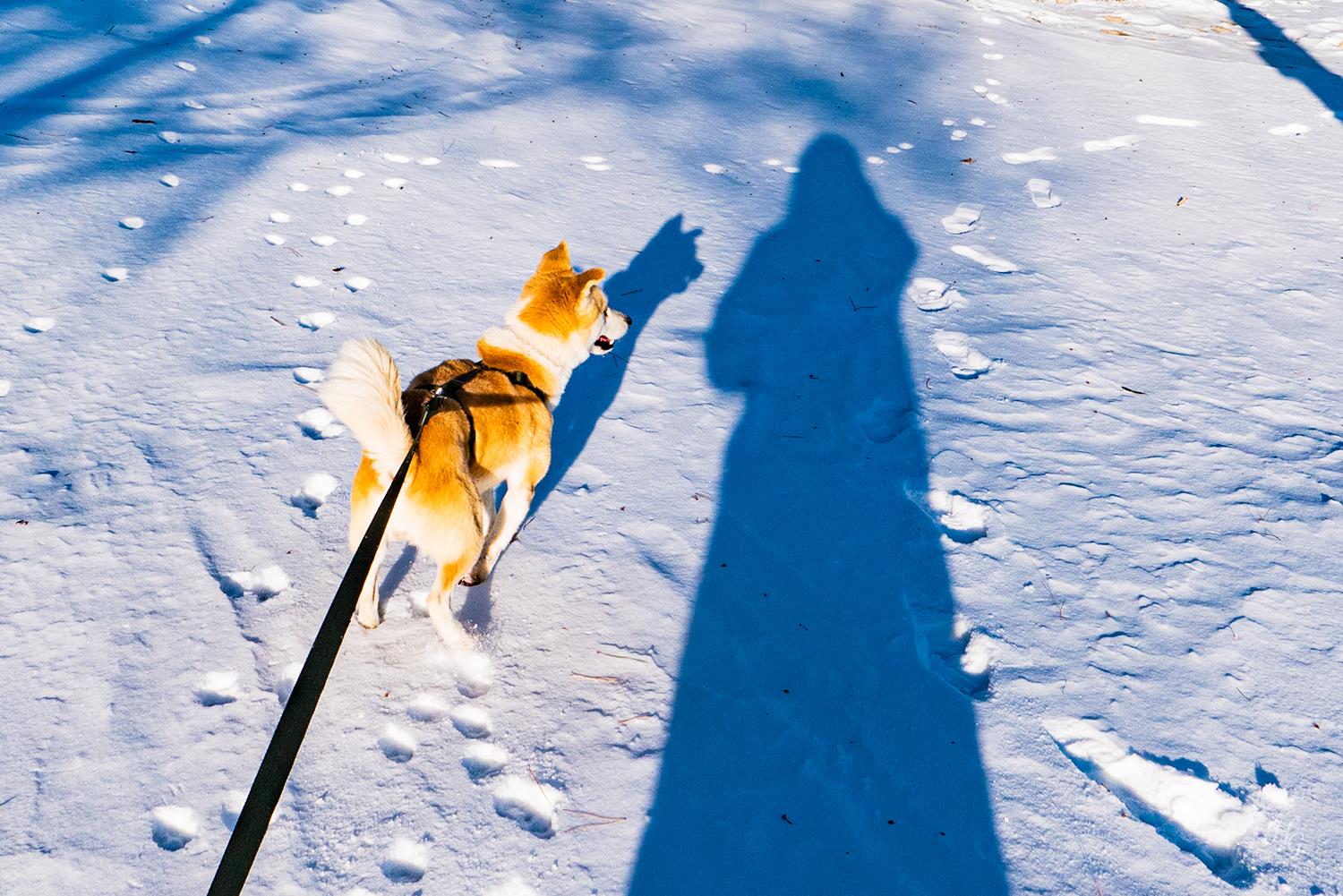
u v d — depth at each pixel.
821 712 2.48
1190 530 3.24
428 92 7.46
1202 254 5.60
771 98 8.30
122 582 2.63
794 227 5.76
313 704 1.44
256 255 4.64
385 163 5.96
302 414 3.52
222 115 6.31
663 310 4.71
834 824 2.17
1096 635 2.77
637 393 4.00
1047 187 6.62
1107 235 5.84
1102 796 2.26
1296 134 8.02
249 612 2.62
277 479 3.16
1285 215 6.23
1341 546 3.15
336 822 2.08
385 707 2.40
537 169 6.22
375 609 2.61
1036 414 3.95
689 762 2.31
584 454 3.56
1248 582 2.99
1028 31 11.88
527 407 2.72
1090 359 4.40
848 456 3.65
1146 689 2.57
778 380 4.17
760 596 2.89
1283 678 2.62
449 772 2.24
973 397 4.07
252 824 1.27
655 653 2.64
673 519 3.23
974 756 2.36
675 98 8.02
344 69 7.70
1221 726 2.46
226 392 3.58
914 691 2.55
